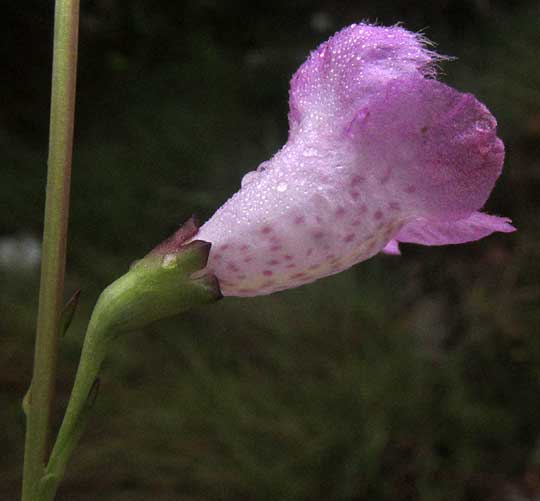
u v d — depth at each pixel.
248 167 0.57
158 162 0.59
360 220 0.11
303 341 0.40
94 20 0.74
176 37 0.76
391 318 0.42
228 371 0.40
